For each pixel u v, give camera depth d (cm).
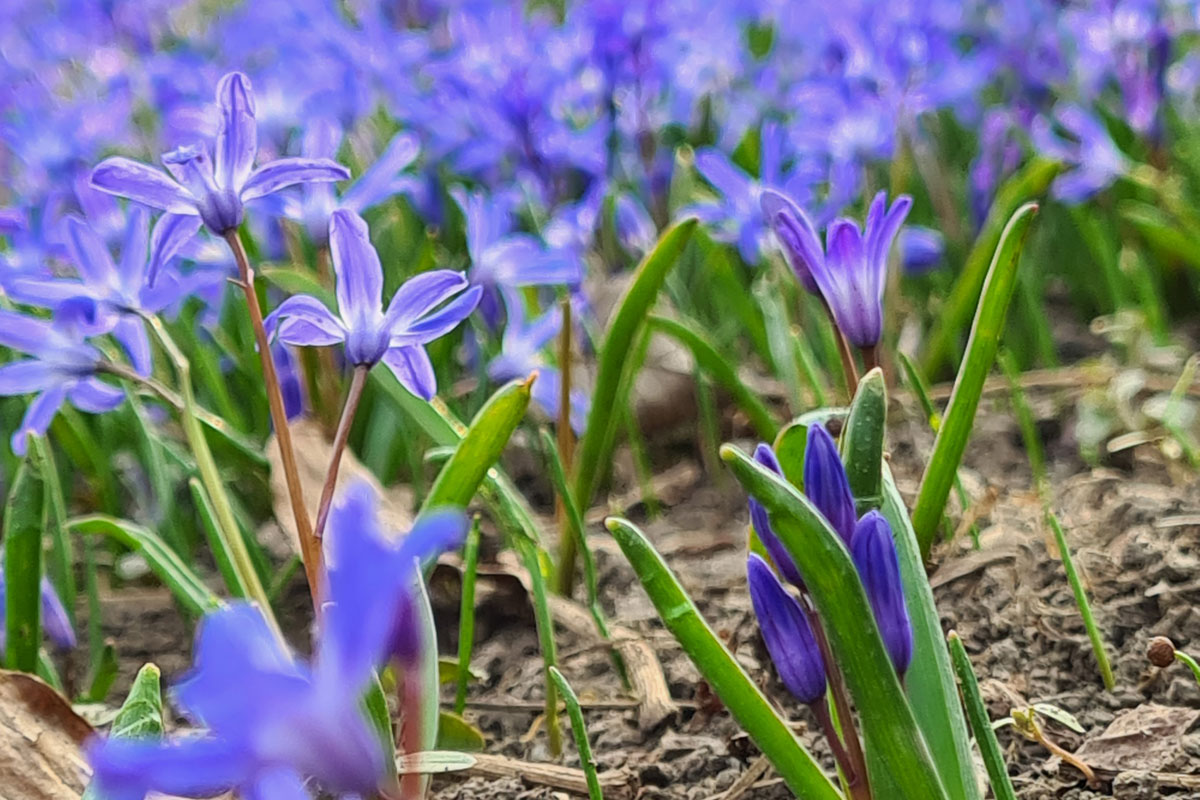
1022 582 44
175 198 35
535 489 59
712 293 70
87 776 37
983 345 39
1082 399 57
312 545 35
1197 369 59
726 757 40
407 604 30
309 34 74
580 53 67
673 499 57
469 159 62
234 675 26
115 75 77
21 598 40
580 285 55
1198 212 70
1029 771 38
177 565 42
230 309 60
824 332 59
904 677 33
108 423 55
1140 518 45
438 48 86
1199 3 71
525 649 45
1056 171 58
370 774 27
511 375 49
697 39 76
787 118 74
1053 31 75
